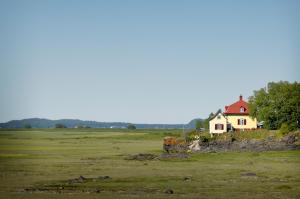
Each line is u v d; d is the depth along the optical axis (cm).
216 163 10531
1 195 6406
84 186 7125
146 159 11675
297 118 14100
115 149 15912
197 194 6384
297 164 10131
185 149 14175
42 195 6397
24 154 13300
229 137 14012
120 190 6744
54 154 13412
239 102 16062
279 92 14400
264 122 14412
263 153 12594
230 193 6450
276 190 6656
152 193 6494
